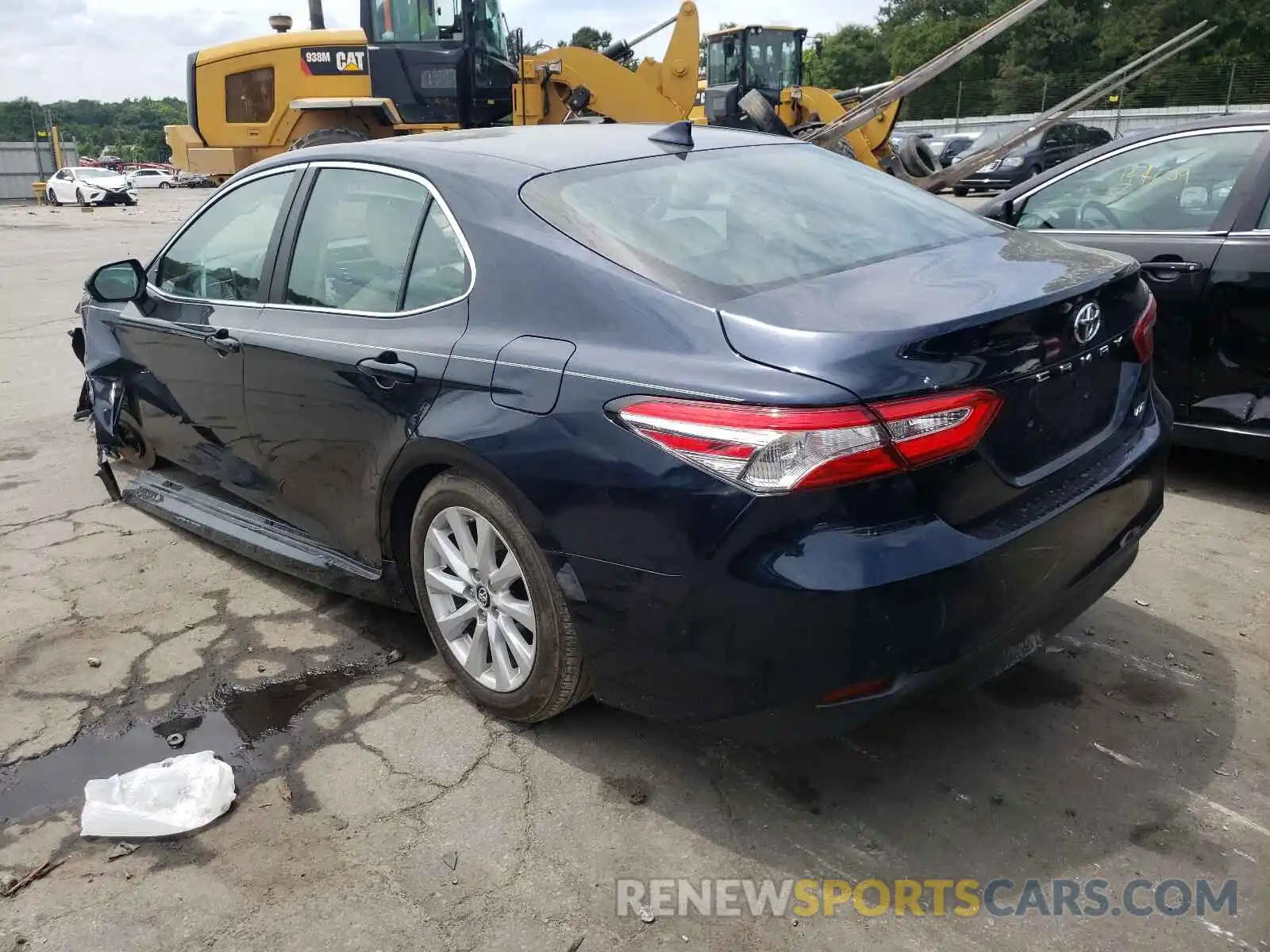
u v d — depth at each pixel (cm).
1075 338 250
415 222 308
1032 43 5269
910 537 217
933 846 248
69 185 3547
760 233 280
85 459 548
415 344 290
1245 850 244
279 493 370
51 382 727
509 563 278
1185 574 383
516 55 1322
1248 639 337
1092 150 502
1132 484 271
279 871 243
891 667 218
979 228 317
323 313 333
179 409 413
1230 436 439
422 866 244
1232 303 427
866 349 215
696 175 308
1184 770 273
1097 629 345
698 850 248
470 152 313
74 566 412
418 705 311
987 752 282
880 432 212
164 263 429
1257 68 3228
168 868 245
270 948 221
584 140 328
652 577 234
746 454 216
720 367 225
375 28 1277
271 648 346
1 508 476
